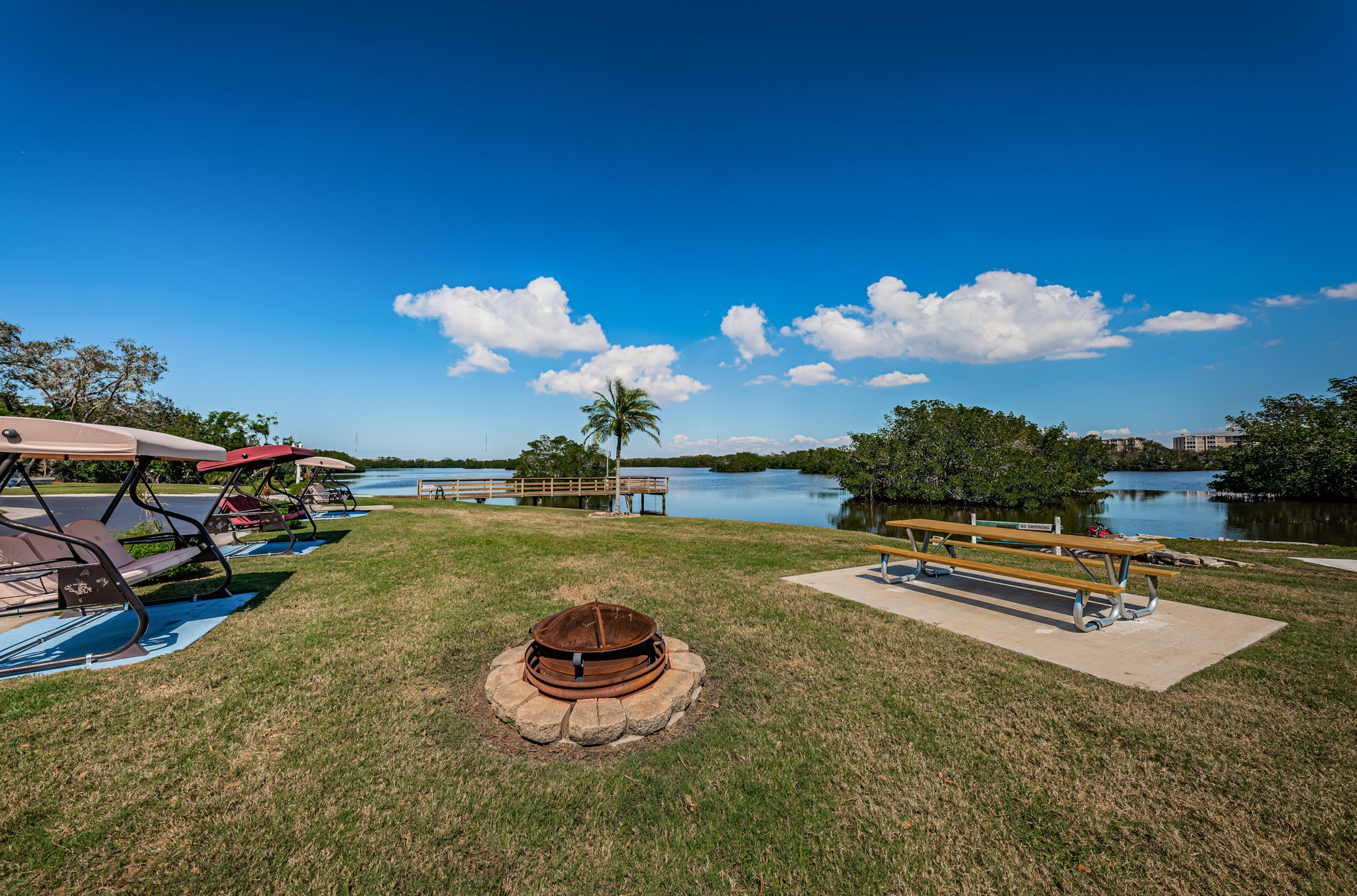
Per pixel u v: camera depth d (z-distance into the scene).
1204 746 2.96
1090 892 2.01
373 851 2.23
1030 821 2.40
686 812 2.49
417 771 2.78
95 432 3.89
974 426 44.25
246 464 9.00
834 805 2.52
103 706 3.40
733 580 7.10
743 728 3.23
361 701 3.54
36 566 4.25
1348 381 39.12
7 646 4.45
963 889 2.04
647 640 3.57
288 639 4.68
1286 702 3.48
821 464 111.19
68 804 2.45
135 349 36.16
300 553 8.91
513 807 2.51
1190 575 7.48
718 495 53.56
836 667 4.15
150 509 5.57
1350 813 2.39
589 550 9.50
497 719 3.34
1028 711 3.39
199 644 4.55
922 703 3.53
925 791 2.62
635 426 20.44
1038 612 5.60
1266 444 40.97
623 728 3.04
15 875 2.04
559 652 3.38
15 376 32.62
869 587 6.70
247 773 2.74
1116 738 3.06
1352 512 31.17
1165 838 2.27
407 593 6.31
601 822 2.42
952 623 5.22
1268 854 2.16
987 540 9.93
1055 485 39.53
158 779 2.66
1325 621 5.26
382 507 18.05
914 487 44.06
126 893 1.99
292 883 2.05
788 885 2.07
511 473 55.12
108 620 5.14
